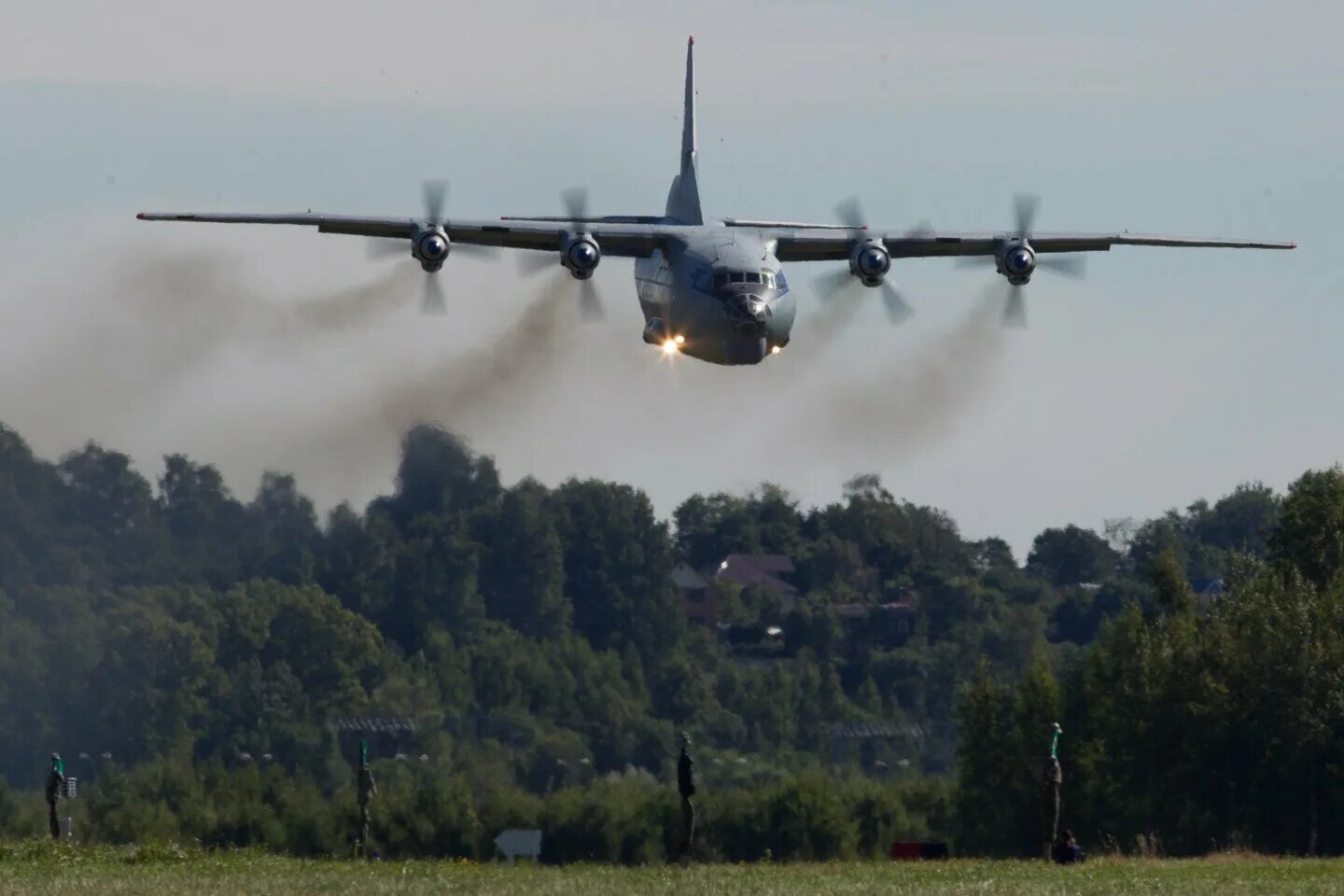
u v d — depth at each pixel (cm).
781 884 10575
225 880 10356
